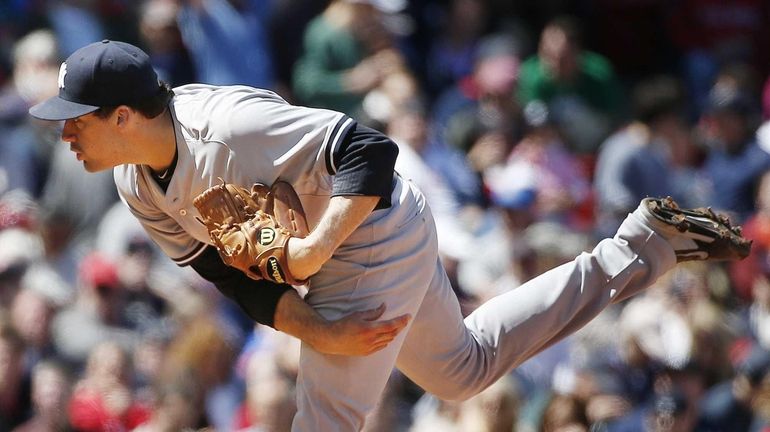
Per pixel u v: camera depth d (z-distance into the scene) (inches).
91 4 1718.8
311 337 703.1
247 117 686.5
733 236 770.8
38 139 1503.4
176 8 1648.6
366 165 680.4
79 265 1337.4
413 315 724.0
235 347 1245.1
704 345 1206.9
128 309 1251.8
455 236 1347.2
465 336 756.6
